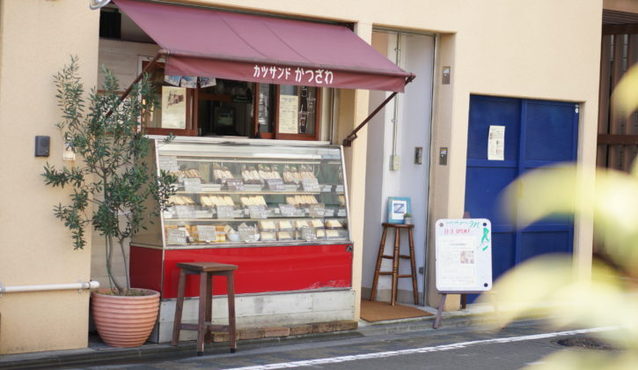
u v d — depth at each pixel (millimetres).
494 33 11281
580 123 12469
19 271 7805
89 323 8680
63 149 7984
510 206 11820
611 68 14906
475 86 11125
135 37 9078
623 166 14664
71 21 7988
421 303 11148
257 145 9414
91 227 8164
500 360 8586
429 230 11094
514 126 11805
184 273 8375
